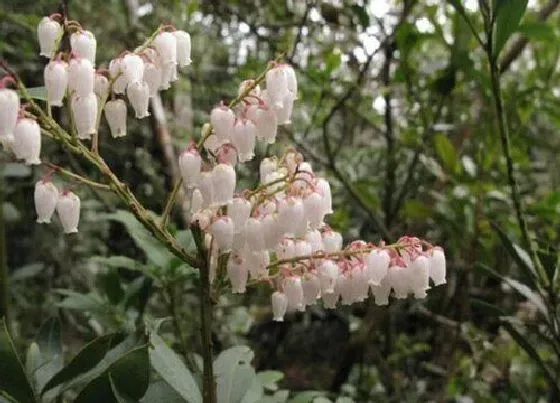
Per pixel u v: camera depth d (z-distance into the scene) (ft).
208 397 0.44
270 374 0.62
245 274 0.44
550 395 0.94
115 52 1.10
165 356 0.44
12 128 0.37
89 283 1.08
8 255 1.16
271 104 0.42
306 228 0.43
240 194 0.43
